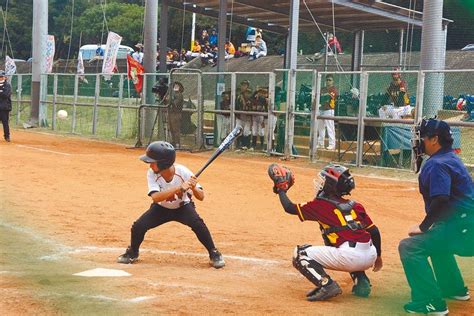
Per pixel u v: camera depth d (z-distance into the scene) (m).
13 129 42.00
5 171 20.14
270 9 36.06
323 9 34.28
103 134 38.25
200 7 38.25
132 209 14.97
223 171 22.59
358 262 8.11
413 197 18.20
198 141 30.34
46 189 17.17
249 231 13.03
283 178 8.44
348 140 26.19
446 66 43.31
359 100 24.41
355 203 8.31
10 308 7.39
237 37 64.50
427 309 7.60
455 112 22.27
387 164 24.41
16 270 9.35
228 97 30.17
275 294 8.42
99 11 74.12
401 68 37.41
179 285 8.67
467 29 44.50
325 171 8.27
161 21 37.19
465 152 23.17
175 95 30.56
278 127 28.02
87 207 14.96
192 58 56.97
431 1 24.72
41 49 43.00
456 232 7.75
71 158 25.12
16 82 49.47
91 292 8.18
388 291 8.75
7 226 12.62
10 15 80.44
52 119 41.84
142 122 34.12
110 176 20.28
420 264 7.66
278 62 52.84
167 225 13.26
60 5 80.50
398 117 23.86
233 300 7.98
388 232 13.41
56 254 10.57
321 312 7.62
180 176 9.80
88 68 64.88
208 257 10.73
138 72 34.75
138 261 10.26
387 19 36.06
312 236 12.71
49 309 7.41
